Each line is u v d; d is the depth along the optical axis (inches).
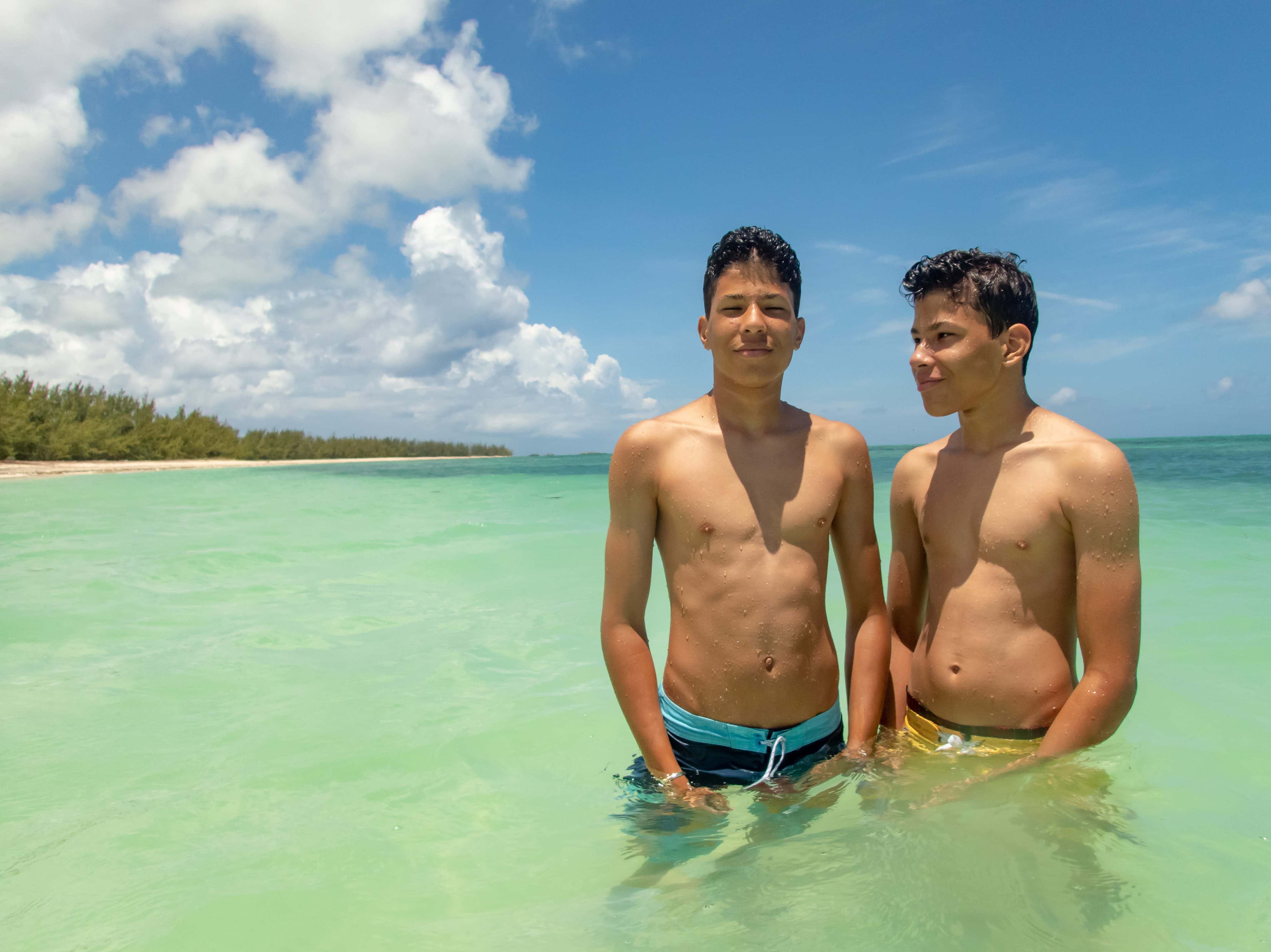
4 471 791.1
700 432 87.3
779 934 52.7
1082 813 67.9
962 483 84.8
